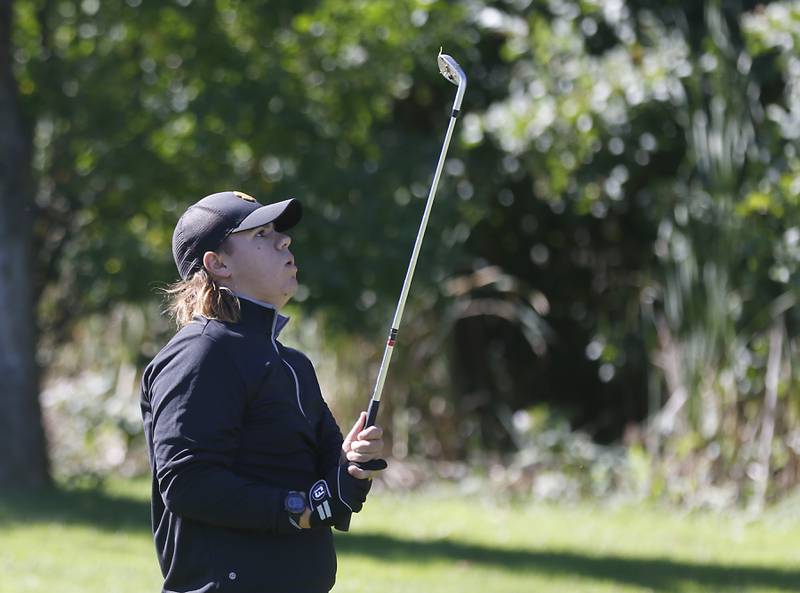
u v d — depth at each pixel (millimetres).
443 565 28766
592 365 49594
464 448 45656
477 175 46156
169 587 12133
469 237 48875
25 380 36719
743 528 35906
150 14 37719
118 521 32719
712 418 39250
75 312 41750
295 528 11703
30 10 39125
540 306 46438
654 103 42406
